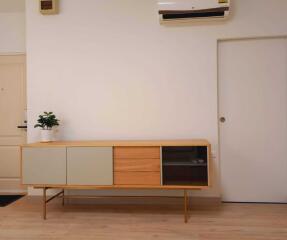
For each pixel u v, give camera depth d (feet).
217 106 9.34
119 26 9.63
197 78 9.37
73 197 9.27
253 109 9.44
